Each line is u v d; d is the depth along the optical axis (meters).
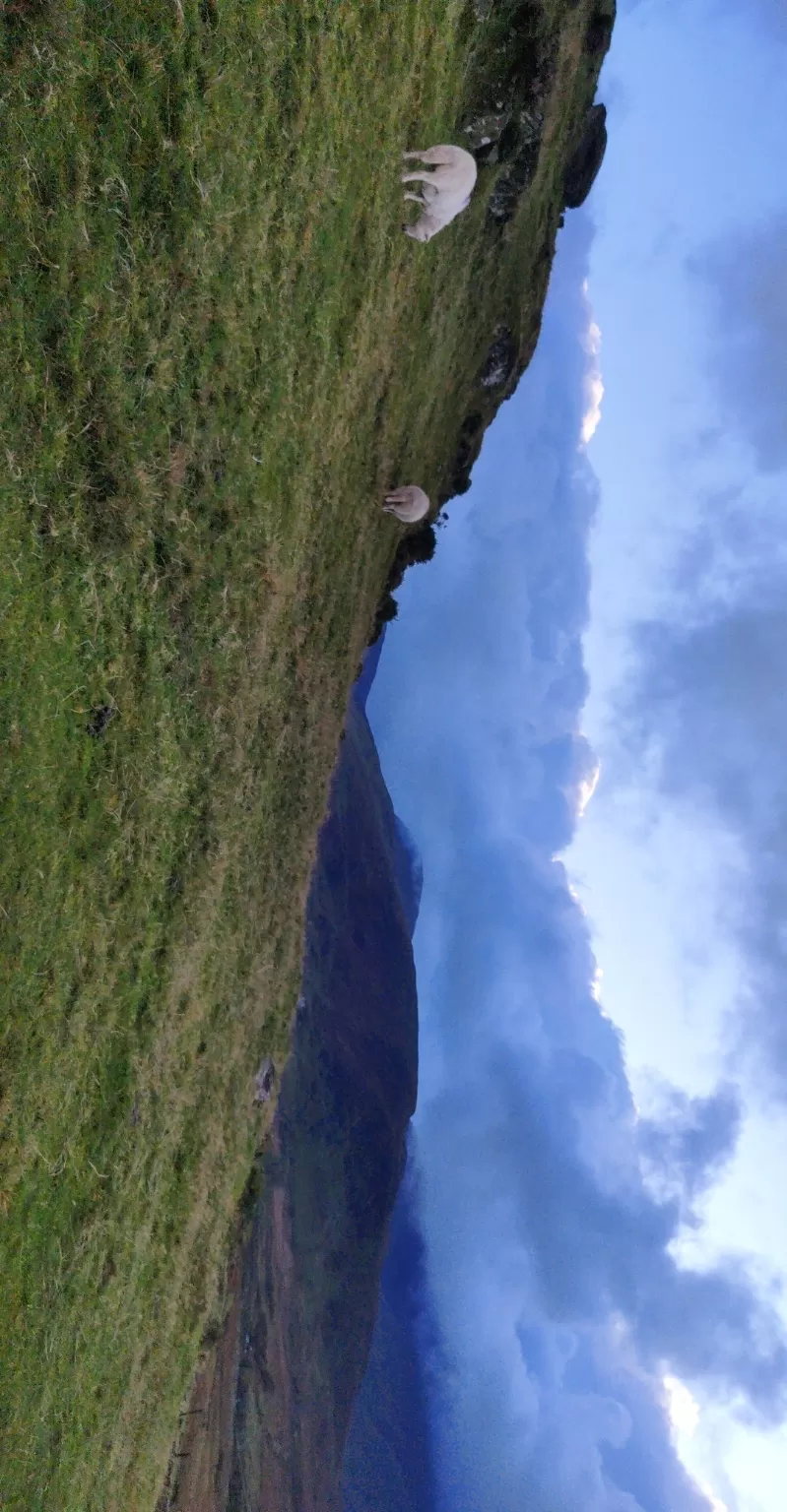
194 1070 14.65
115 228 8.88
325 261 14.07
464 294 21.98
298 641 16.83
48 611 9.03
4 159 7.56
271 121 11.48
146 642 10.95
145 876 11.90
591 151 26.95
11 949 9.29
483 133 20.02
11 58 7.41
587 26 23.89
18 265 7.91
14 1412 10.18
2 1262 9.74
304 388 14.41
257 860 16.31
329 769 19.44
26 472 8.42
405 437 20.80
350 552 18.88
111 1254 12.18
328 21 12.59
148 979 12.42
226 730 13.97
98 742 10.29
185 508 11.33
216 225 10.57
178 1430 15.59
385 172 15.77
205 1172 15.52
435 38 16.77
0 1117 9.41
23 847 9.28
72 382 8.78
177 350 10.47
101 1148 11.63
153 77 8.91
